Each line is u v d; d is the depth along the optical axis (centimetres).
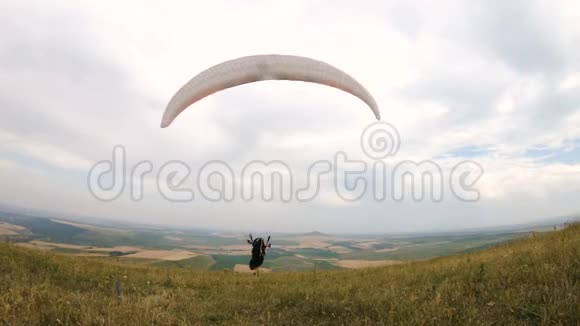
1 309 667
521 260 971
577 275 758
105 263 1638
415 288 906
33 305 718
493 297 741
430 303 731
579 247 941
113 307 764
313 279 1361
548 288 705
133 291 1089
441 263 1384
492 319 639
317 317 763
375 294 855
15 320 632
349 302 812
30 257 1252
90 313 703
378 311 726
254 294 1038
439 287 866
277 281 1368
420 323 647
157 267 1808
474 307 696
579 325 556
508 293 725
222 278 1448
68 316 673
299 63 671
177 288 1170
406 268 1402
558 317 595
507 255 1122
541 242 1273
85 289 1049
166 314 754
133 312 736
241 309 852
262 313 789
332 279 1323
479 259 1230
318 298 882
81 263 1418
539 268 836
